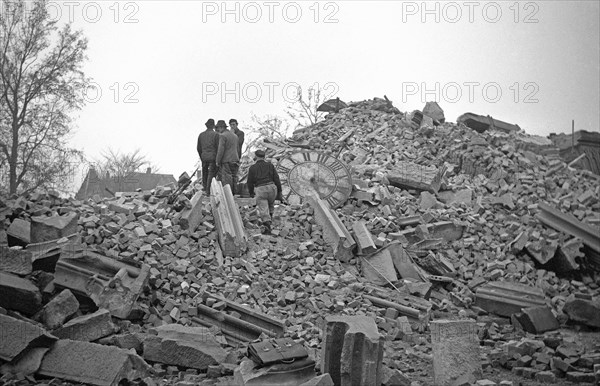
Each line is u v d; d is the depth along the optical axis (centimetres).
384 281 1514
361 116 2714
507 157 2381
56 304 1095
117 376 955
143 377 991
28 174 2691
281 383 941
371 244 1559
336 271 1505
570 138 3078
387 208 1827
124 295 1157
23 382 945
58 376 967
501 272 1661
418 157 2370
